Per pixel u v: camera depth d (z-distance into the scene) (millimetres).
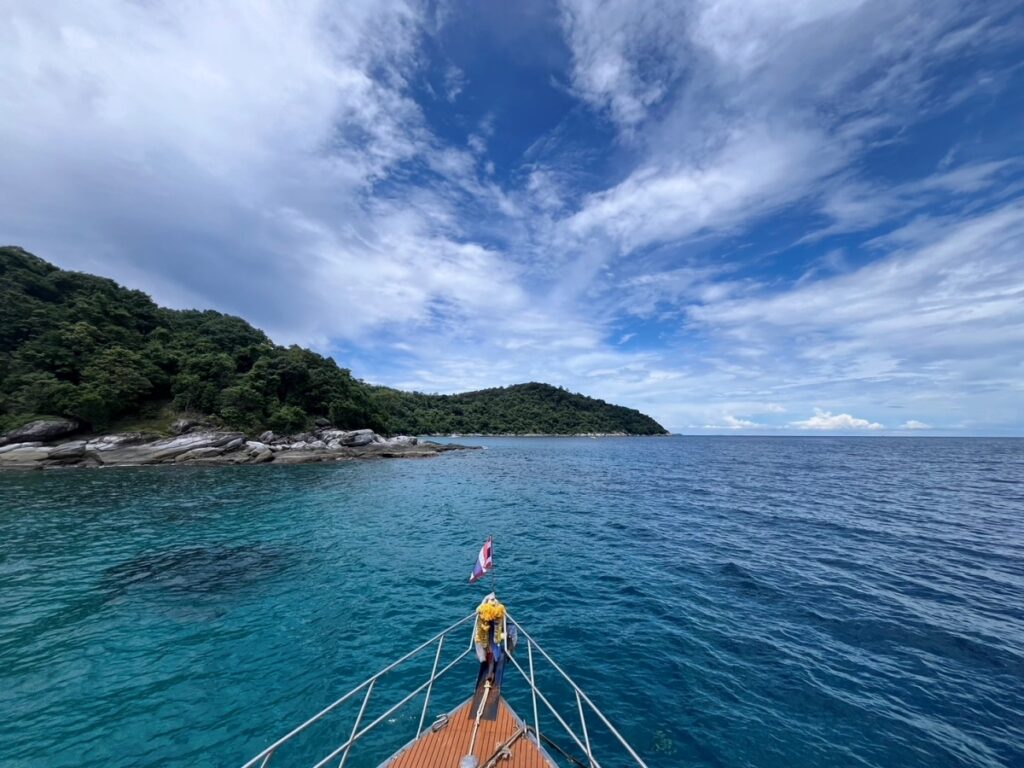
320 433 77250
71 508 29625
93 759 8008
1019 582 17156
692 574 18156
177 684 10430
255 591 16234
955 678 10789
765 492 40125
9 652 11758
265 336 97125
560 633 13070
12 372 53562
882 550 21500
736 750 8430
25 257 66500
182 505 31453
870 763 8086
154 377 64812
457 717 7977
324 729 8977
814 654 11883
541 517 29484
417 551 21500
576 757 8289
